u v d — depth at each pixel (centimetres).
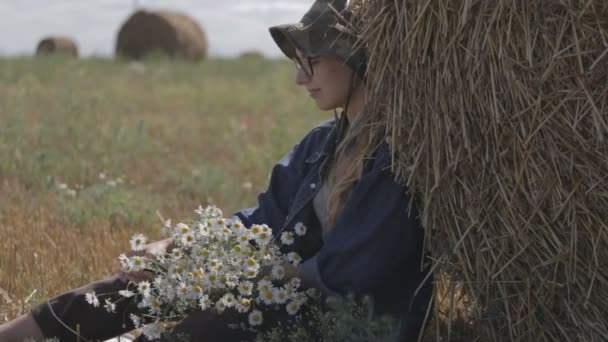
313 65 403
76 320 404
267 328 396
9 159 850
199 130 1216
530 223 357
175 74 2309
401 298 396
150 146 1020
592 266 355
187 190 812
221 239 402
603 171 345
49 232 609
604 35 337
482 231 366
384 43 376
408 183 377
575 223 352
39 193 744
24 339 399
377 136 392
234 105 1603
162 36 2920
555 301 367
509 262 364
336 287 387
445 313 435
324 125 437
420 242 392
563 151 348
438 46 361
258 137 1162
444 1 355
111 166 891
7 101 1423
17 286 504
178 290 384
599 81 340
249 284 385
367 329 373
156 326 389
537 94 347
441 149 366
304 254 416
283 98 1689
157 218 672
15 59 2325
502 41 348
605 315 361
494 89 350
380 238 383
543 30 343
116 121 1104
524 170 353
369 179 385
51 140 1008
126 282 410
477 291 376
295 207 413
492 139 356
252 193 820
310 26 398
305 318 397
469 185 364
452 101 361
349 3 399
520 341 378
